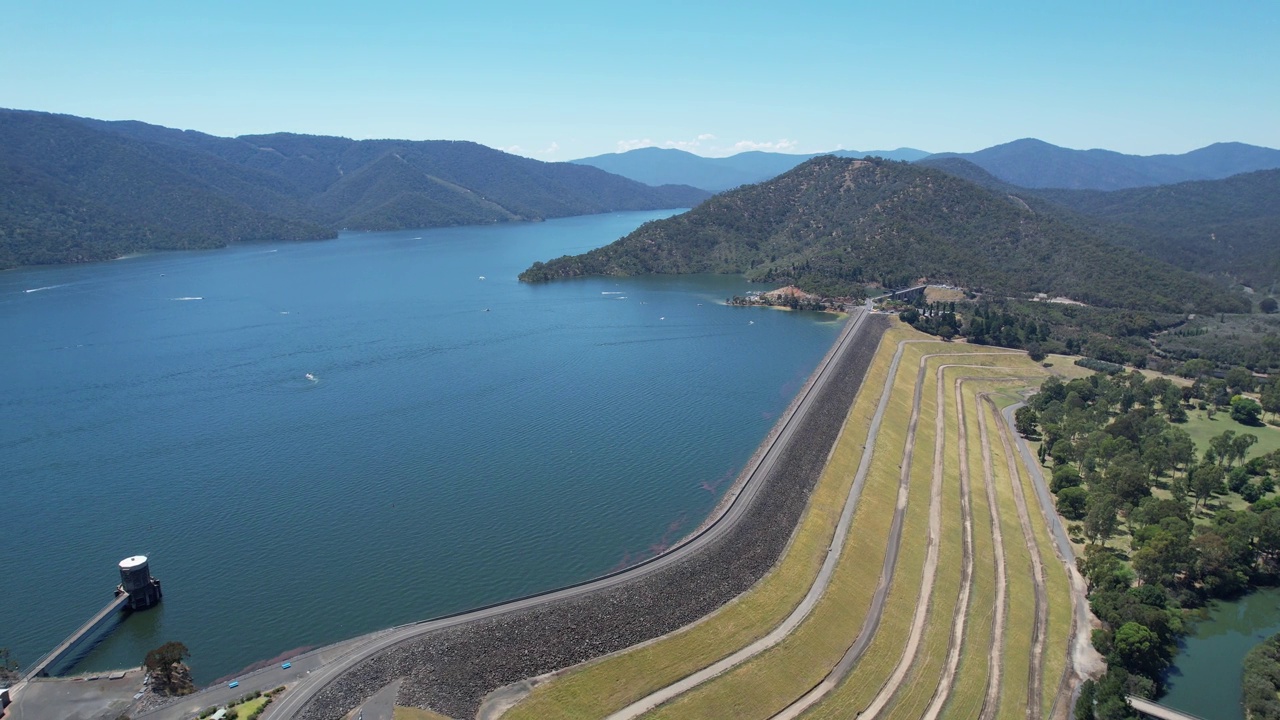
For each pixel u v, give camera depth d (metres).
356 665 101.06
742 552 136.75
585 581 124.38
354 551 142.00
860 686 111.75
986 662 122.56
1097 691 112.38
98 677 103.62
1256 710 111.88
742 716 102.62
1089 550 154.50
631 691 103.00
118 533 147.38
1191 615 140.25
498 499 165.12
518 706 97.38
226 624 119.12
